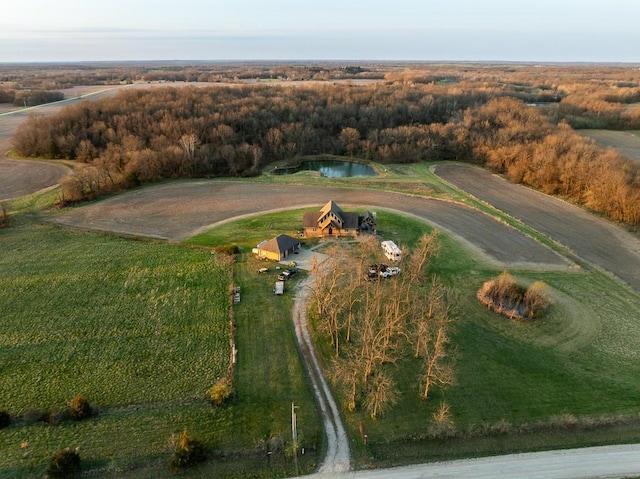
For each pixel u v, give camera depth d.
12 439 35.72
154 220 81.56
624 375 43.53
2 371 43.44
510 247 71.81
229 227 77.81
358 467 33.66
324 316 50.97
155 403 39.78
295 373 43.44
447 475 32.88
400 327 46.00
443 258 67.00
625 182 86.06
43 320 51.34
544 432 36.56
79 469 32.91
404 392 41.12
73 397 40.38
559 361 45.38
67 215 83.69
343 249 67.38
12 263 64.38
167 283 59.22
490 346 47.50
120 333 49.34
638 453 34.69
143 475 32.78
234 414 38.38
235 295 56.16
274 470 33.38
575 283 61.19
